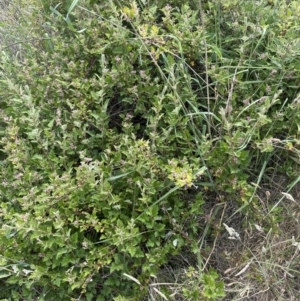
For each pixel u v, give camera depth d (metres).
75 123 2.40
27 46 2.98
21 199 2.26
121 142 2.36
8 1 3.57
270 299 2.32
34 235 2.17
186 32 2.51
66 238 2.18
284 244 2.39
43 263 2.33
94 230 2.37
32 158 2.45
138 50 2.47
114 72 2.46
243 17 2.61
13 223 2.27
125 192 2.32
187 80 2.41
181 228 2.29
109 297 2.34
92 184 2.16
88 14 2.76
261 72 2.55
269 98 2.39
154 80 2.48
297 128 2.44
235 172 2.29
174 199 2.36
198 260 2.26
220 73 2.40
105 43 2.67
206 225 2.43
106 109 2.58
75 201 2.25
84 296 2.35
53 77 2.66
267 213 2.41
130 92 2.54
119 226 2.15
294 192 2.53
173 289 2.32
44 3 2.97
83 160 2.30
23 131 2.69
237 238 2.34
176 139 2.45
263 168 2.37
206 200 2.50
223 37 2.71
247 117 2.36
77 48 2.70
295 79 2.51
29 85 2.74
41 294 2.36
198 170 2.21
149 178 2.26
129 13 2.41
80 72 2.64
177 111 2.25
